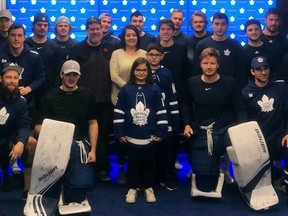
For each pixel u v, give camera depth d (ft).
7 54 12.70
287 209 11.25
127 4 16.52
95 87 13.19
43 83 13.28
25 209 10.43
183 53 13.43
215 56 11.86
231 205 11.57
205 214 10.94
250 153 11.08
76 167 11.11
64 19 14.58
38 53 13.20
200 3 16.56
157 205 11.57
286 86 12.55
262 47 13.97
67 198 11.16
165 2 16.55
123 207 11.43
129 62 12.79
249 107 12.55
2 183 12.93
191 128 12.12
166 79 12.40
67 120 11.58
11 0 16.20
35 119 12.92
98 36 13.20
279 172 13.03
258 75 12.39
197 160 11.91
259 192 11.37
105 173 13.51
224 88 12.01
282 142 11.91
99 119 13.37
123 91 11.87
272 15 13.98
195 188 11.98
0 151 11.89
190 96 12.38
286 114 12.48
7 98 11.60
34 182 10.61
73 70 11.46
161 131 11.78
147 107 11.74
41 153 10.46
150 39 14.70
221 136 11.93
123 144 12.70
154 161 12.92
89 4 16.47
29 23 16.35
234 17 16.65
